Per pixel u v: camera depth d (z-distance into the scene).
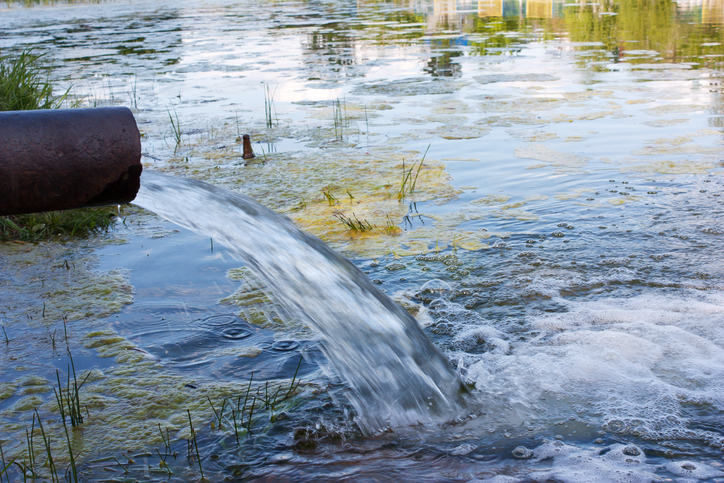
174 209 3.20
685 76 8.58
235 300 3.30
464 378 2.60
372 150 5.87
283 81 9.46
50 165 1.73
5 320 3.13
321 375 2.64
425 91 8.40
